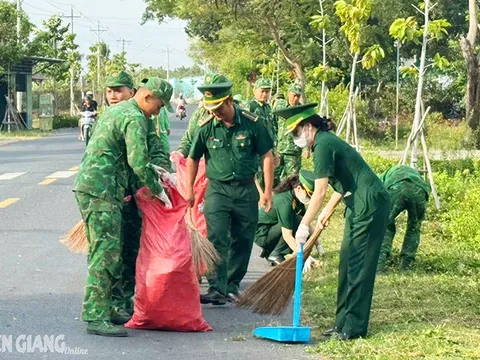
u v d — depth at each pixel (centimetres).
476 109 2614
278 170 1405
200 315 749
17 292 887
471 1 2664
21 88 4825
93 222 721
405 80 4012
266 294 736
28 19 4550
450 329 744
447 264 1040
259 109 1306
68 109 7200
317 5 2992
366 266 712
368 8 1728
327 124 716
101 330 723
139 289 736
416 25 1562
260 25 2988
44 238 1210
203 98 851
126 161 736
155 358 665
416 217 1023
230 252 876
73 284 928
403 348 682
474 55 2644
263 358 670
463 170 1923
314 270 999
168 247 732
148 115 748
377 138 3438
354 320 717
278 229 1034
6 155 2748
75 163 2409
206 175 863
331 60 3350
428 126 2728
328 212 725
